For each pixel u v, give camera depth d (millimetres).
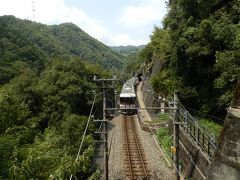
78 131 27312
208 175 7383
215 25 22406
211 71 25641
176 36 28641
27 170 8273
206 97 27141
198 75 28656
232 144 6926
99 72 45625
